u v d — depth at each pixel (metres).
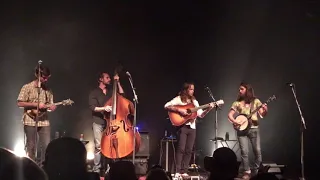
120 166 2.38
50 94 5.92
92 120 6.95
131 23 7.38
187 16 7.46
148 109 7.43
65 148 1.93
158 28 7.43
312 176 7.13
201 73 7.48
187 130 6.56
